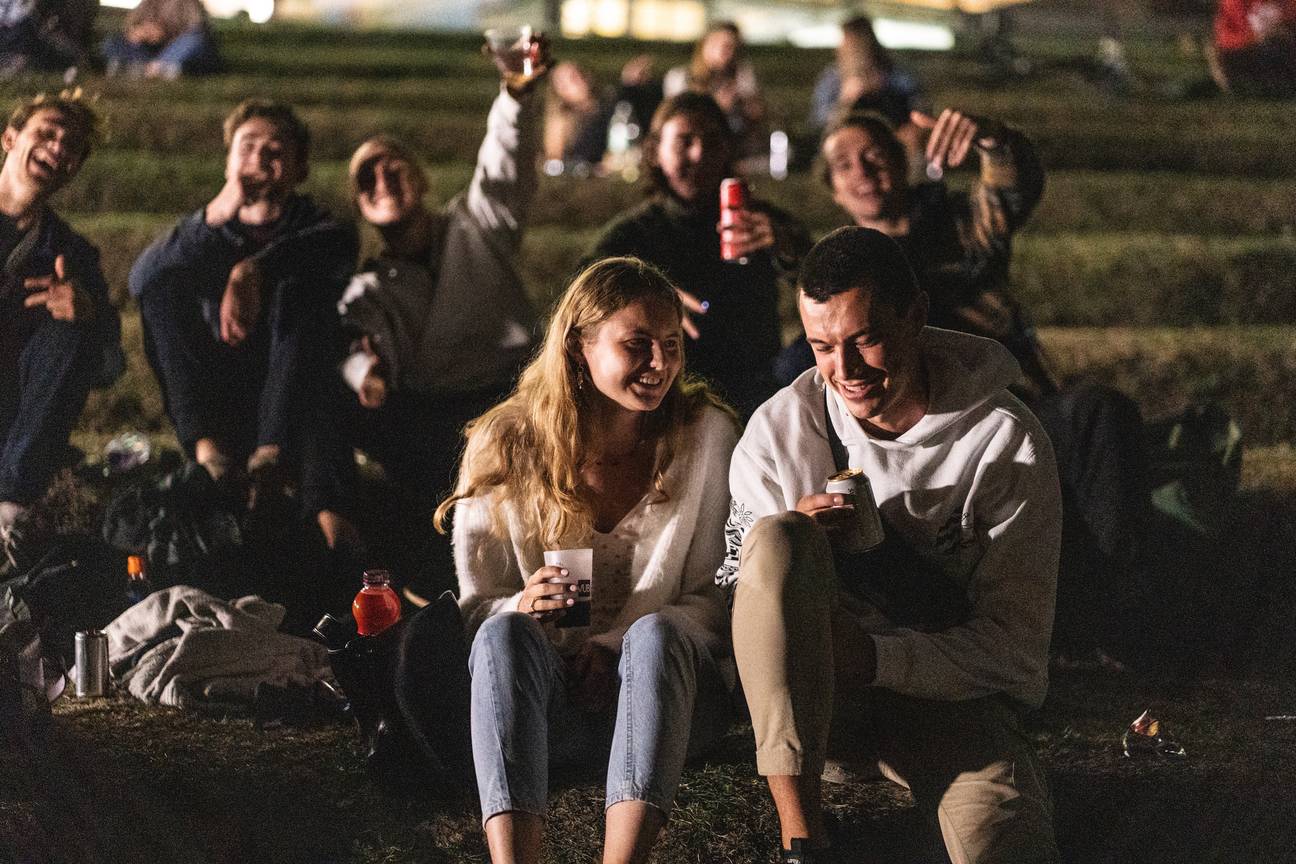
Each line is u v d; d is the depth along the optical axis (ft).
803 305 8.85
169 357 15.25
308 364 14.89
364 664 10.36
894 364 8.77
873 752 9.44
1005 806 8.67
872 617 9.53
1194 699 12.55
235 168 15.48
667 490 10.10
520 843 8.11
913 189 15.20
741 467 9.63
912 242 15.01
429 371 15.72
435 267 15.99
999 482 9.12
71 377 14.40
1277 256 24.22
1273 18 37.50
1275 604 14.51
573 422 9.95
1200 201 28.09
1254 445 20.43
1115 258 23.88
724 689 9.64
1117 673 13.26
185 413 15.19
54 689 11.53
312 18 80.64
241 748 10.94
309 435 14.79
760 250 15.56
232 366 15.35
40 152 14.12
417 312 15.72
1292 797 10.32
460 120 31.22
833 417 9.46
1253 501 16.67
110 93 31.01
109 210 24.72
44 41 19.66
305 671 12.07
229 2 51.26
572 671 9.61
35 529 14.10
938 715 9.09
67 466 15.52
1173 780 10.65
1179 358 20.63
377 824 9.84
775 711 8.21
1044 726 11.76
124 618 12.55
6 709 10.80
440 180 26.68
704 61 30.78
